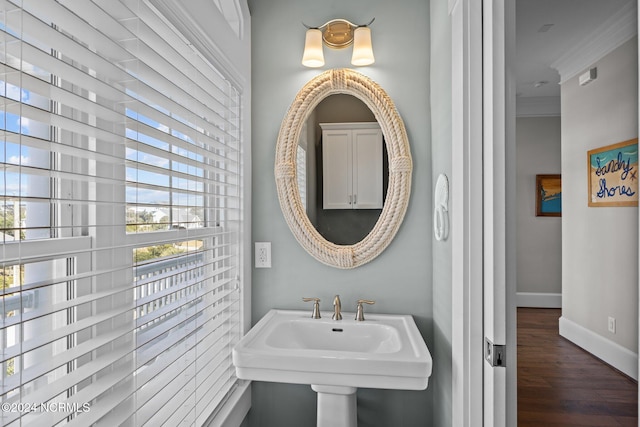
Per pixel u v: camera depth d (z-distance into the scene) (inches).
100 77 33.9
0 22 22.8
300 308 72.1
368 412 70.1
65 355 27.7
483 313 47.5
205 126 50.7
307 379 50.6
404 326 64.5
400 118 70.1
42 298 30.8
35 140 24.2
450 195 56.5
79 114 33.3
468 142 48.1
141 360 37.3
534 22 36.8
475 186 47.8
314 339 65.7
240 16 66.4
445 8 58.5
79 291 32.7
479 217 47.7
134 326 35.2
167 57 42.5
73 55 28.1
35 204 30.3
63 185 32.4
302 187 72.1
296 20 73.2
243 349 51.9
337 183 71.6
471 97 48.0
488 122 45.6
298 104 71.6
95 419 29.6
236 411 61.6
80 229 33.6
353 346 64.9
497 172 44.1
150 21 39.9
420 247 70.0
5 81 22.7
